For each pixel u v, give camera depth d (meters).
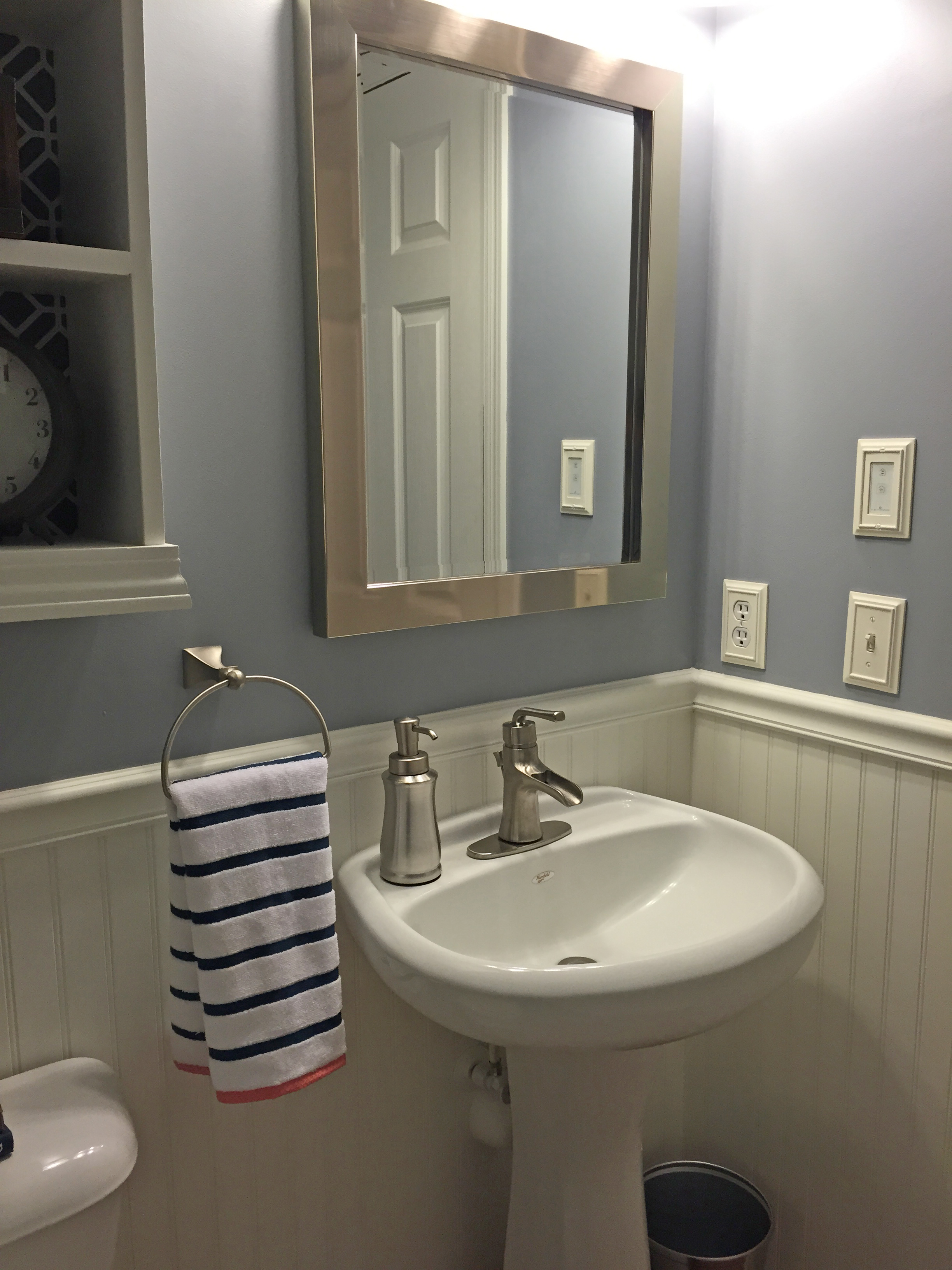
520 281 1.34
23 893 1.06
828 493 1.43
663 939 1.34
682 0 1.45
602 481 1.47
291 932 1.08
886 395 1.35
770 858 1.32
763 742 1.57
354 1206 1.39
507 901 1.29
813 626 1.48
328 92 1.12
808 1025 1.55
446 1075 1.45
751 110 1.47
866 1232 1.51
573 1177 1.30
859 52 1.33
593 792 1.49
